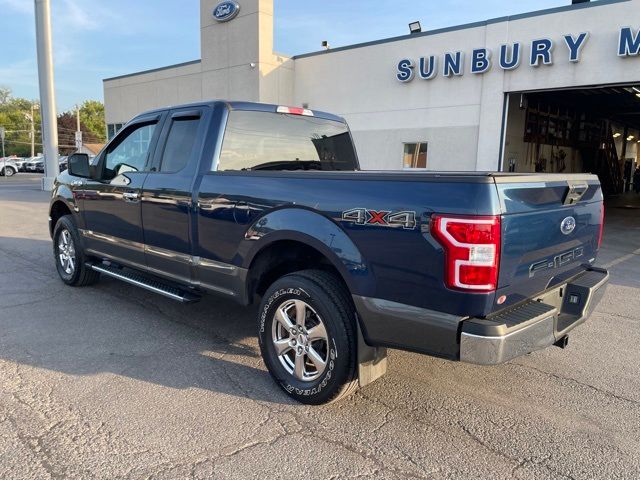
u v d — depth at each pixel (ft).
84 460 8.58
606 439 9.70
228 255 12.32
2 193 65.62
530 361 13.44
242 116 13.83
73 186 18.19
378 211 9.27
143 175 14.84
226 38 56.44
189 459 8.72
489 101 43.16
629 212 56.39
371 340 9.73
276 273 12.50
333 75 53.88
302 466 8.63
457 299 8.46
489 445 9.43
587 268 12.46
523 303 9.70
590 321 16.99
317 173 10.55
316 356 10.58
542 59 39.50
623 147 97.40
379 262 9.31
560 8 38.55
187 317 16.22
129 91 75.92
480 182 8.29
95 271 19.03
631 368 13.09
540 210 9.52
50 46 68.44
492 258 8.30
